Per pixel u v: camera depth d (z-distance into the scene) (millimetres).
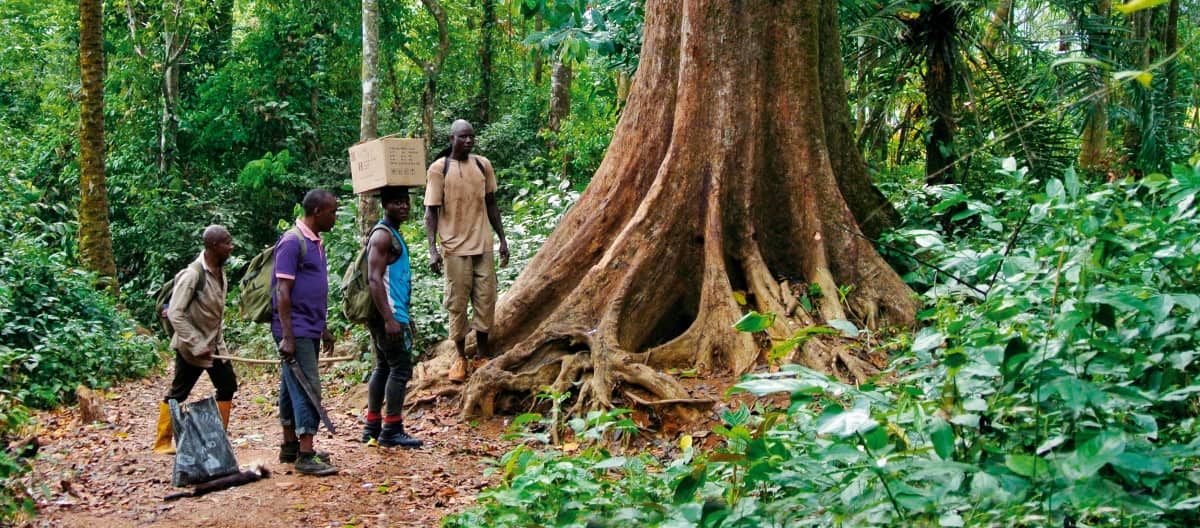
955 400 2797
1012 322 3098
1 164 14797
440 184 7430
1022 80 10562
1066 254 3115
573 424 4148
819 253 7500
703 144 7758
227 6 22938
